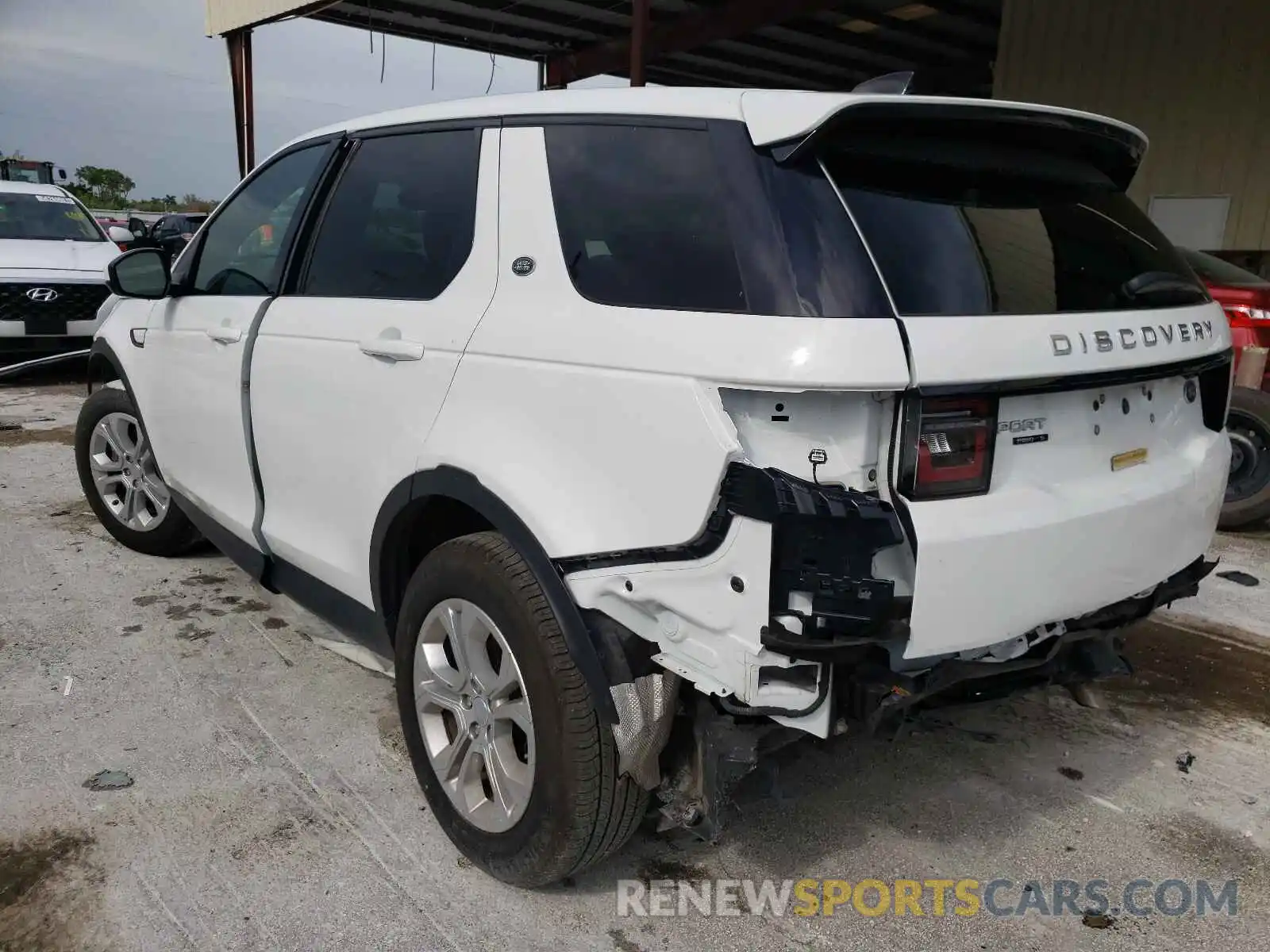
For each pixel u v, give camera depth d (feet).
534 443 7.41
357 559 9.66
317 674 11.91
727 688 6.48
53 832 8.77
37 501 18.81
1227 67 30.60
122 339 14.42
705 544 6.41
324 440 9.78
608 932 7.77
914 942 7.74
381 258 9.51
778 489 6.06
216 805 9.25
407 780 9.77
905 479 6.24
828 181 6.65
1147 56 32.12
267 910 7.90
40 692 11.30
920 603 6.30
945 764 10.27
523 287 7.84
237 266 11.82
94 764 9.86
